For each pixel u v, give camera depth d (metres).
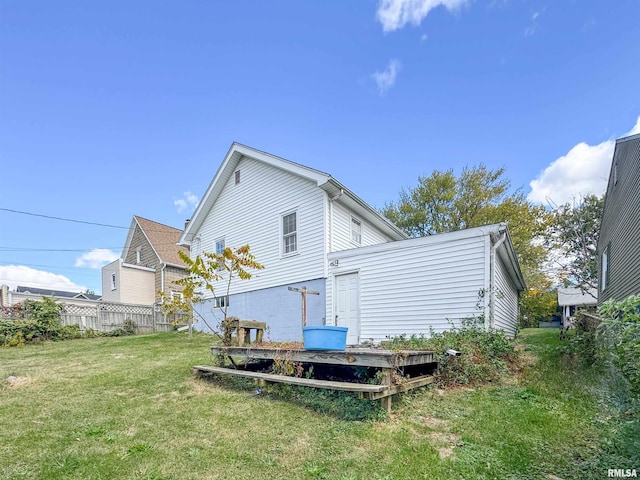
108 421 3.67
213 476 2.56
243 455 2.88
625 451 2.74
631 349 2.55
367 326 8.53
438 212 22.81
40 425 3.57
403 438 3.13
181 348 8.83
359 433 3.25
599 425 3.36
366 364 3.93
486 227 6.96
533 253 20.48
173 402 4.30
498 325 7.51
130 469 2.67
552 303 21.62
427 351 4.75
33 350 9.00
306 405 4.10
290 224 10.74
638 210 7.95
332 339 4.29
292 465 2.71
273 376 4.56
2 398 4.52
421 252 7.80
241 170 12.58
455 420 3.58
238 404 4.20
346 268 9.12
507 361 5.77
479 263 6.99
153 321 15.67
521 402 4.14
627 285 9.12
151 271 20.17
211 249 13.59
